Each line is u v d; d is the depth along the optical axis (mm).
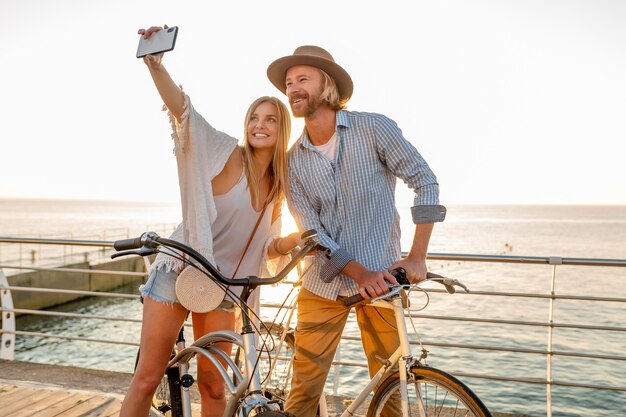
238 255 2416
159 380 2324
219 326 2408
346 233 2377
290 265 1951
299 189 2455
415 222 2254
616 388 3170
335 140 2381
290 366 2631
